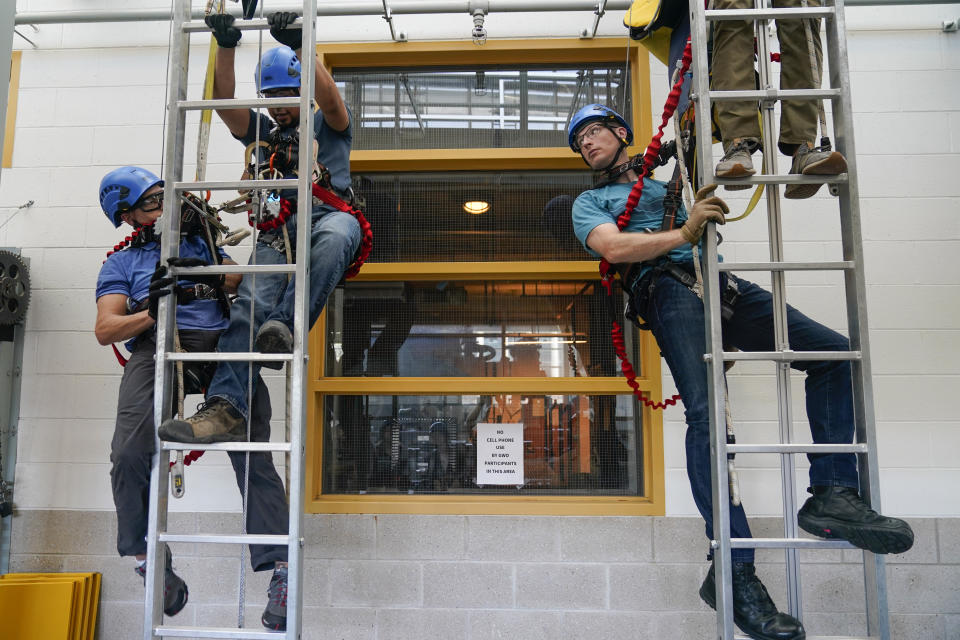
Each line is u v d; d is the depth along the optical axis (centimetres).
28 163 329
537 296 324
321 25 329
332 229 230
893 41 319
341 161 251
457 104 334
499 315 323
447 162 324
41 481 312
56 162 329
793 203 313
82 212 326
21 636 283
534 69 336
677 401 303
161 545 195
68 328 321
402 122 334
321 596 299
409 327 323
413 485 314
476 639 295
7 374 315
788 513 201
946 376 303
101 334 238
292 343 204
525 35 325
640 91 320
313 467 308
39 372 318
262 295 229
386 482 315
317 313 230
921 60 318
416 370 320
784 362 203
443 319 323
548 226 325
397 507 302
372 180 331
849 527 182
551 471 313
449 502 303
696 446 213
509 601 296
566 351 320
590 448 314
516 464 314
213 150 324
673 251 230
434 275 321
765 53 197
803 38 211
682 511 298
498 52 328
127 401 237
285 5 322
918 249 310
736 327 228
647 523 297
